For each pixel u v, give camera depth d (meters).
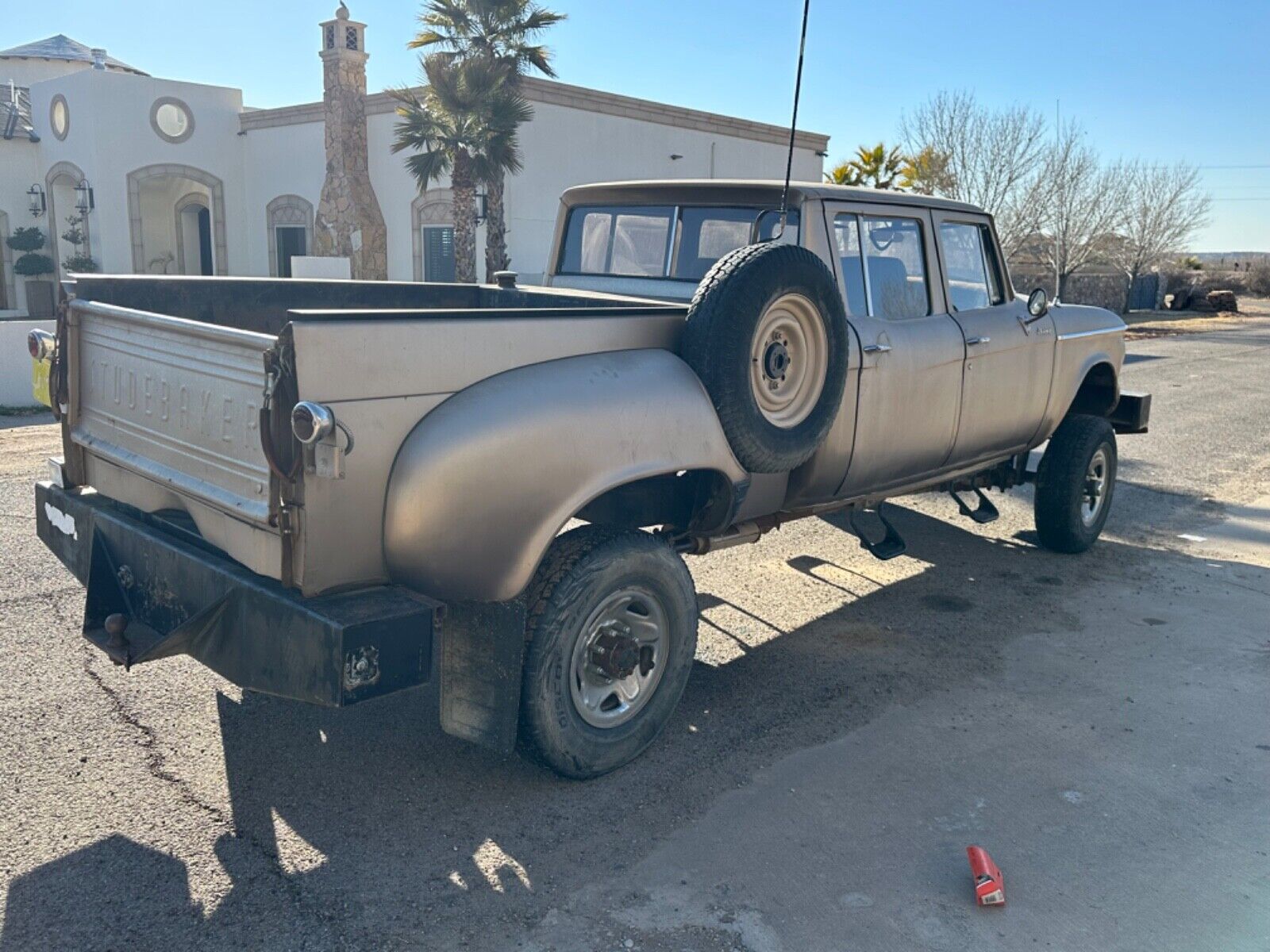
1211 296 41.34
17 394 11.62
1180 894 3.12
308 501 2.89
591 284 5.45
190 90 24.98
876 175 32.53
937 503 8.22
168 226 27.08
